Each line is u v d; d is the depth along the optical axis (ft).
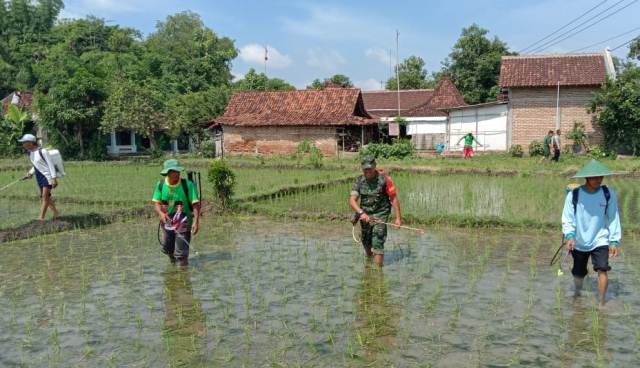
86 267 26.94
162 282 24.18
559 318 19.10
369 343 17.06
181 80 183.32
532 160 86.12
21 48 197.77
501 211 41.19
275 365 15.53
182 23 234.99
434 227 36.94
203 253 29.84
